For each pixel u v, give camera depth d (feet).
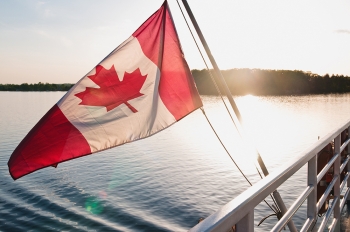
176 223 59.67
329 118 277.64
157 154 128.67
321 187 14.93
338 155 13.94
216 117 314.96
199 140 173.17
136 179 88.84
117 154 127.24
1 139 159.53
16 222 61.31
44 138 11.35
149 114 12.97
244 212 4.91
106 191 78.48
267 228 52.70
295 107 409.69
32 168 11.27
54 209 67.72
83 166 106.01
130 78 12.87
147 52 13.21
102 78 12.50
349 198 19.17
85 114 12.05
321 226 12.09
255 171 99.35
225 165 107.04
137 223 59.67
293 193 70.74
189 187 80.74
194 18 13.92
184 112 13.53
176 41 13.64
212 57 14.12
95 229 57.62
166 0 13.55
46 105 511.81
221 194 75.66
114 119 12.35
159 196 73.97
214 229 4.02
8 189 80.89
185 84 13.55
